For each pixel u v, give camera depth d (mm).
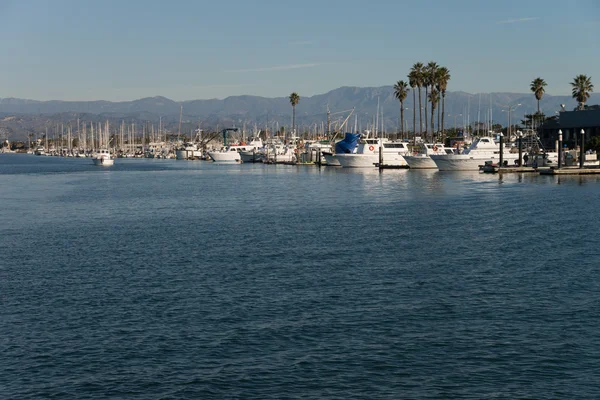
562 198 82688
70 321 30703
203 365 25344
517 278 38219
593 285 36281
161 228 60938
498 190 95875
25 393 23250
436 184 110312
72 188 117375
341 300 33719
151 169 198250
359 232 56312
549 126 184500
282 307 32500
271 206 80938
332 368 24969
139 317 31141
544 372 24562
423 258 44312
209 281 38031
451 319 30484
